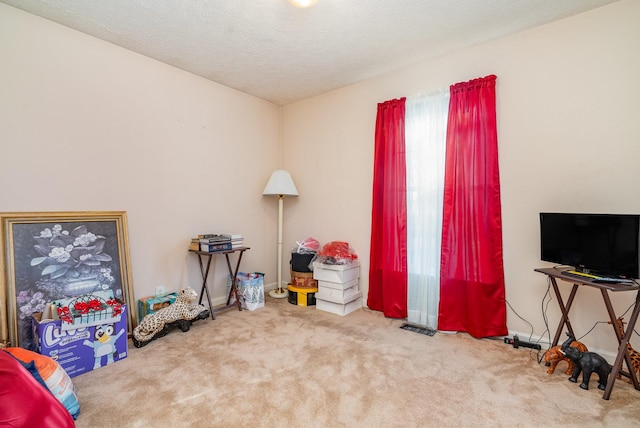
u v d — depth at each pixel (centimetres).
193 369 190
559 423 143
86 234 227
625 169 195
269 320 278
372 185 313
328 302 304
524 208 230
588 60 205
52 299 207
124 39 236
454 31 227
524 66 228
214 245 280
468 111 245
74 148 223
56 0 190
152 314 234
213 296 320
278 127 394
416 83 280
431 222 266
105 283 233
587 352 174
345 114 333
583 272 188
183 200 291
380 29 223
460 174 249
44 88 209
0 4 192
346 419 145
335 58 268
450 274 252
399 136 283
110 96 241
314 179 363
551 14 207
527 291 229
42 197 210
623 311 197
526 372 189
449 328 252
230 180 335
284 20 212
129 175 253
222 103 325
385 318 284
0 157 193
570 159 212
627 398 162
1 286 189
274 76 305
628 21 192
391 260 286
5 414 105
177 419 144
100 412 149
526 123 228
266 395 163
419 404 157
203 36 232
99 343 193
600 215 179
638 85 190
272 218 388
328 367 193
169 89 279
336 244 314
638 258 164
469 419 146
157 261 272
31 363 134
